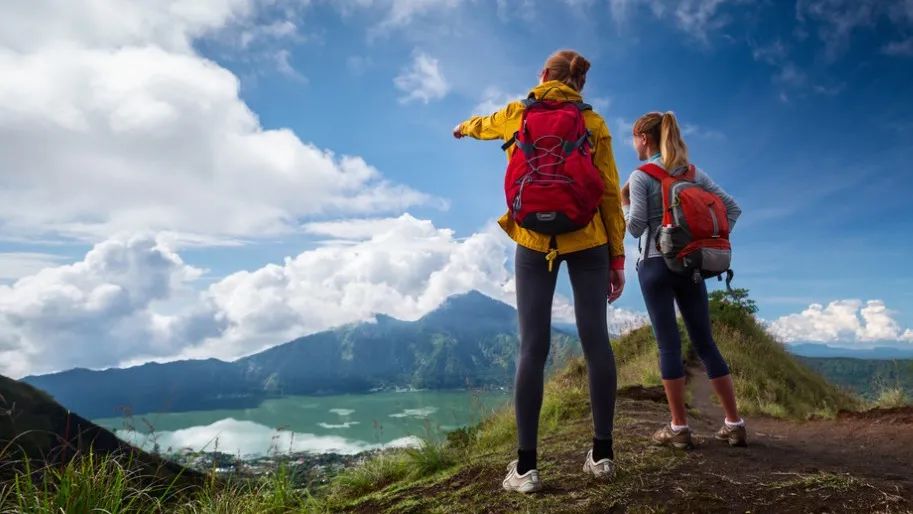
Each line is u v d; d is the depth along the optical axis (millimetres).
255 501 3230
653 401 6332
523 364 2549
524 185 2379
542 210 2334
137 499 2760
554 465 3004
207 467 3367
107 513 2521
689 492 2371
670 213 3146
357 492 3756
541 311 2539
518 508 2400
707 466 2781
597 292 2547
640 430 3854
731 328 14078
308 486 3580
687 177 3252
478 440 4664
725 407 3350
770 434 5207
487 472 3080
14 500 2430
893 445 4047
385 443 4734
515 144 2514
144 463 3010
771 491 2318
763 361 12453
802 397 11289
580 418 5195
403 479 4066
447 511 2551
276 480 3467
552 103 2533
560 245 2473
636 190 3277
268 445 3963
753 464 2824
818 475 2488
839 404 11336
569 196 2324
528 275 2566
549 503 2400
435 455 4242
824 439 4680
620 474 2666
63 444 2777
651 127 3369
